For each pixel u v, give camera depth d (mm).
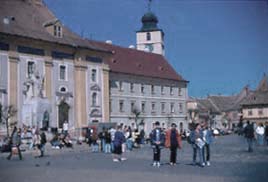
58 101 55062
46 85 53781
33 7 58531
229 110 119875
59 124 55156
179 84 85562
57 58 55625
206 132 19328
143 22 96438
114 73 69875
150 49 95188
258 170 16188
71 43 57344
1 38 48812
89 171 17547
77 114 57906
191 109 105562
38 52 53188
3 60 49188
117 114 69875
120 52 77062
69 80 57188
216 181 13320
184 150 33938
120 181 14023
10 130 47656
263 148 32969
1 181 14586
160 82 80500
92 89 60188
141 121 74938
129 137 35125
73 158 26938
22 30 51906
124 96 71688
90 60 60375
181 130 79000
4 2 53094
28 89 51469
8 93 49281
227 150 31062
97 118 60781
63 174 16484
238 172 15648
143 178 14703
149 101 77375
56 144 38625
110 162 22641
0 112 47219
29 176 15875
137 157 26453
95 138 35438
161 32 95125
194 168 18016
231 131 101500
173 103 83375
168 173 16156
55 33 56250
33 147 34719
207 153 19516
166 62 87688
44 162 23375
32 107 49562
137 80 75000
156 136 19875
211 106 120000
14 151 26031
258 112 97812
